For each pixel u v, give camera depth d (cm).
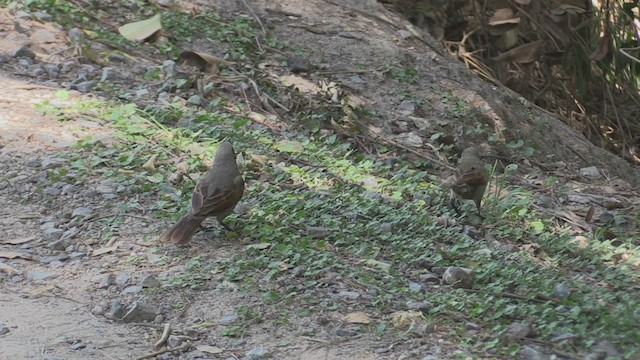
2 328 883
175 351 862
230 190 1043
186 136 1383
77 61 1585
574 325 927
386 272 1031
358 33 1941
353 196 1266
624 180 1783
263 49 1802
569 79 2352
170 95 1527
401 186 1347
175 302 945
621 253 1231
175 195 1180
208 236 1089
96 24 1744
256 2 1978
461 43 2248
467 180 1251
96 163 1245
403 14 2248
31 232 1088
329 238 1109
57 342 866
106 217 1122
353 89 1741
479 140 1703
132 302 944
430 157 1578
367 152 1559
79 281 987
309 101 1639
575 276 1109
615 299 1019
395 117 1688
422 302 959
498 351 865
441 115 1734
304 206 1184
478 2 2311
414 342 880
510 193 1433
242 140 1417
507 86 2303
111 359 842
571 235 1301
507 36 2278
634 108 2416
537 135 1800
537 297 995
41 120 1360
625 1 2350
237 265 1009
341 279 1000
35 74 1513
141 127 1373
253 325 907
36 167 1235
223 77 1645
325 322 912
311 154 1420
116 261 1027
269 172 1306
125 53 1650
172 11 1867
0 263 1012
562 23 2247
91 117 1390
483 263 1091
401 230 1174
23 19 1672
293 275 995
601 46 2155
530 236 1266
